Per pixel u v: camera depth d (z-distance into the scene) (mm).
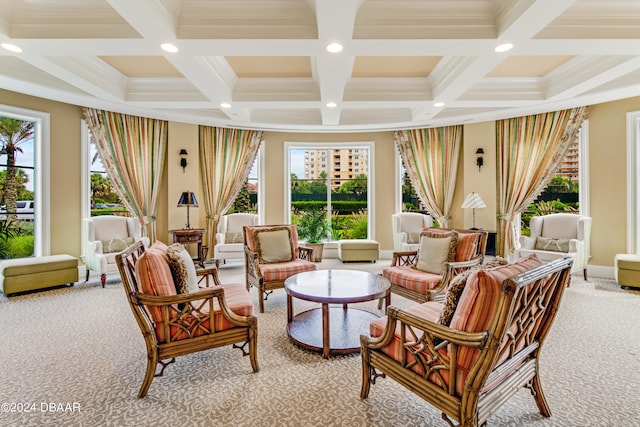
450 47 2732
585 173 4785
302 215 6738
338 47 2730
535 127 5082
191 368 2223
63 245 4570
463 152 5777
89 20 2568
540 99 4258
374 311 3303
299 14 2568
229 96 4062
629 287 4090
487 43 2662
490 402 1399
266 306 3564
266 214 6410
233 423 1674
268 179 6406
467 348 1336
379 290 2531
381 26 2596
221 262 5832
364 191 6699
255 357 2172
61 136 4559
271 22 2580
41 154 4387
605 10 2561
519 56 3516
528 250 4531
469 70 3236
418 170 6098
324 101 4199
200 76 3395
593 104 4637
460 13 2572
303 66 3773
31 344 2561
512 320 1335
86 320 3061
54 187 4488
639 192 4395
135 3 2104
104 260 4121
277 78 4117
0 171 4211
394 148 6410
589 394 1918
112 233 4730
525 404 1839
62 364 2258
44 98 4383
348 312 3160
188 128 5684
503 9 2471
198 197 5836
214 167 5965
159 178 5449
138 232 4918
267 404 1832
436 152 5961
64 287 4160
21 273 3727
